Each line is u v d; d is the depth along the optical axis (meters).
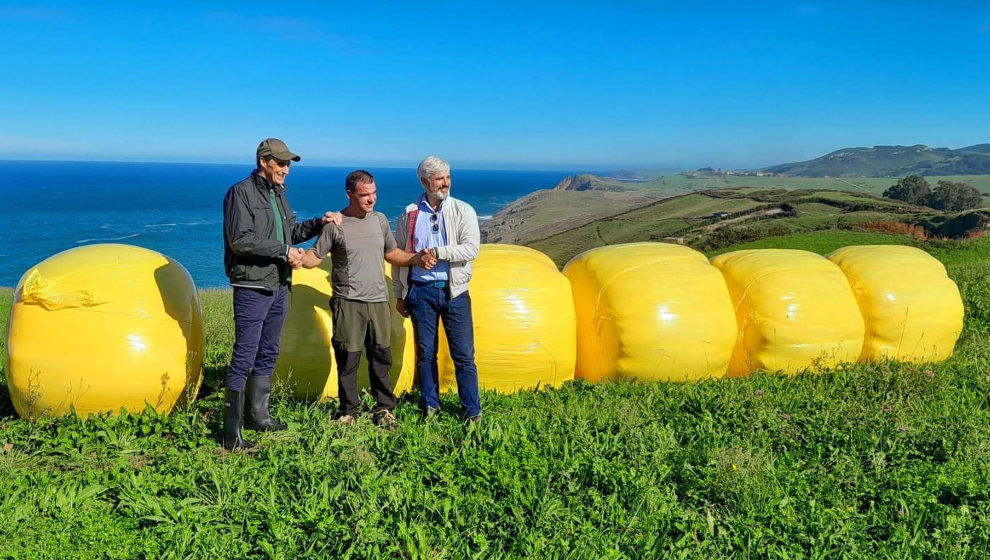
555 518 4.02
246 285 5.02
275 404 5.93
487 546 3.77
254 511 4.08
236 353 5.07
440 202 5.46
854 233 47.94
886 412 5.70
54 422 5.40
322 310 6.23
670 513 4.11
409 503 4.08
